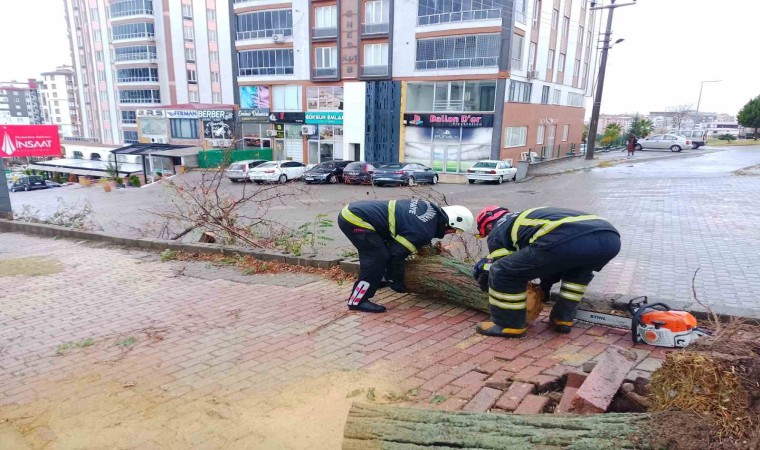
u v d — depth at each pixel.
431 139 34.28
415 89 34.50
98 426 3.20
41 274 7.50
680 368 2.45
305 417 3.18
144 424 3.19
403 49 34.12
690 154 34.31
